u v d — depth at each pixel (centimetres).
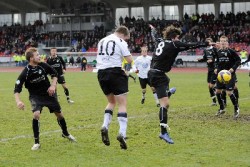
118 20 9406
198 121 1667
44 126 1586
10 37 9075
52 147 1244
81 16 8931
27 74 1224
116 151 1191
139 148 1223
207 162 1064
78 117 1814
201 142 1290
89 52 7238
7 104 2327
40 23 9325
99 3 8875
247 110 1980
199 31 7500
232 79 1747
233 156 1120
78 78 4544
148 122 1653
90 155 1148
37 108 1234
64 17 9056
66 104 2311
